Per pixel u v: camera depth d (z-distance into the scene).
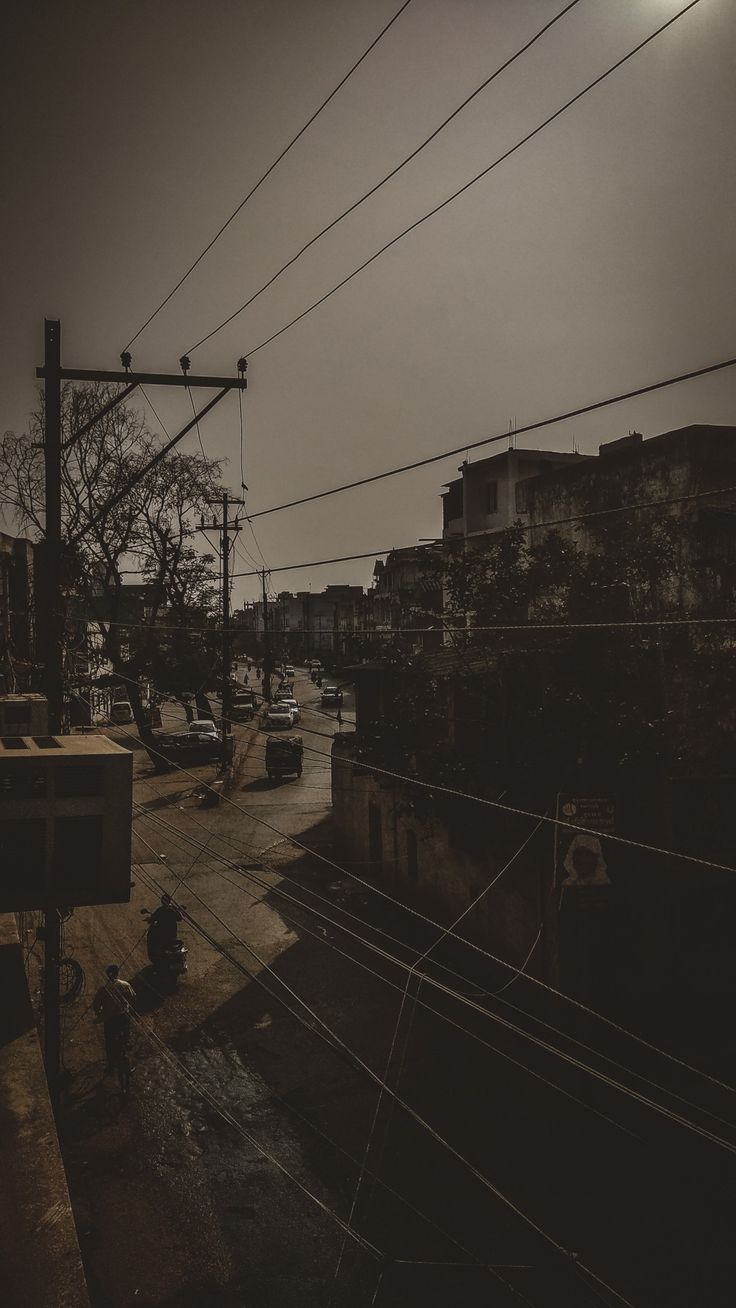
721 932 14.10
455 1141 10.62
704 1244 8.53
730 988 14.04
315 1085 12.15
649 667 13.69
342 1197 9.59
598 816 13.09
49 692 13.20
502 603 14.90
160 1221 9.23
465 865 17.22
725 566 14.55
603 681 13.56
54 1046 11.18
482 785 14.94
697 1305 7.66
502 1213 9.16
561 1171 9.91
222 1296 8.06
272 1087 12.12
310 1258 8.59
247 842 27.38
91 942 18.12
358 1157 10.34
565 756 14.03
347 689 76.31
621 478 17.30
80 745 6.84
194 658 40.53
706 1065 12.43
